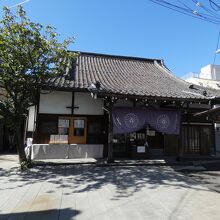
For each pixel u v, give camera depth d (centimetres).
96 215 556
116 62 1953
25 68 1025
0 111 1054
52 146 1273
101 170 1052
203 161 1330
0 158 1370
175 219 534
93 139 1357
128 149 1400
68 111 1338
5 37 992
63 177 920
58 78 1335
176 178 920
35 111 1311
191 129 1517
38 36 1015
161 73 1877
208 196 698
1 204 630
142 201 652
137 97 1169
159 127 1258
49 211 580
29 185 809
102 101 1384
